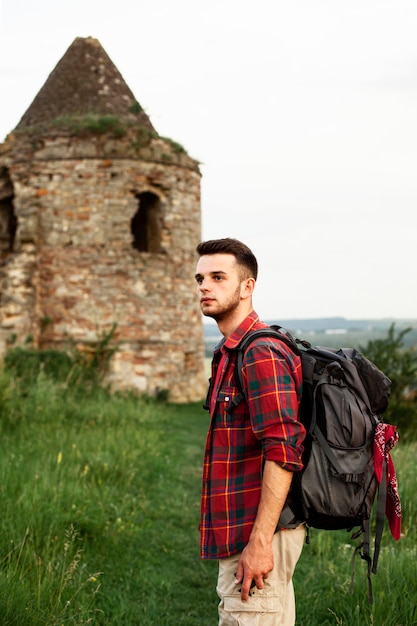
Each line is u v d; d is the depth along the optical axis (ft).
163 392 52.60
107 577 14.88
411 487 19.57
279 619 8.54
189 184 56.75
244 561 8.09
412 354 34.37
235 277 9.18
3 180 55.31
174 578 15.60
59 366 47.67
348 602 12.69
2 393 30.83
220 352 9.43
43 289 52.11
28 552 13.43
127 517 18.49
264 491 8.07
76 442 25.49
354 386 8.79
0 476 18.33
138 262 52.65
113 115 54.70
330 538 17.02
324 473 8.39
